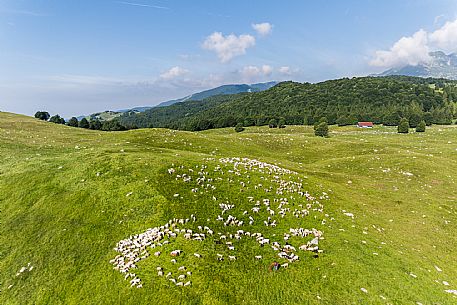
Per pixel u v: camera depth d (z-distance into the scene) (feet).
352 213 115.55
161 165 124.98
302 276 72.23
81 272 75.87
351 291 68.49
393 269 78.84
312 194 125.18
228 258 76.02
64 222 95.14
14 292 73.56
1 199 111.04
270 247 82.89
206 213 95.96
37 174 124.47
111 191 107.04
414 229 113.29
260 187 118.52
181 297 63.82
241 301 64.03
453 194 155.12
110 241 85.20
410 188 161.48
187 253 76.13
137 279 68.74
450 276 82.53
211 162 137.08
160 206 96.78
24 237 91.25
